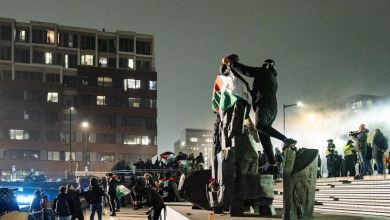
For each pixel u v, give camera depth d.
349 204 10.99
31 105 69.25
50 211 12.80
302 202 6.66
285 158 6.61
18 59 70.69
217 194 8.52
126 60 76.69
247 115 8.79
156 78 76.25
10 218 6.00
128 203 24.94
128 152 72.94
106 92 73.12
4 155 66.62
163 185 19.25
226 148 8.40
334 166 17.39
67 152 70.06
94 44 75.50
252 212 8.87
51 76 71.75
